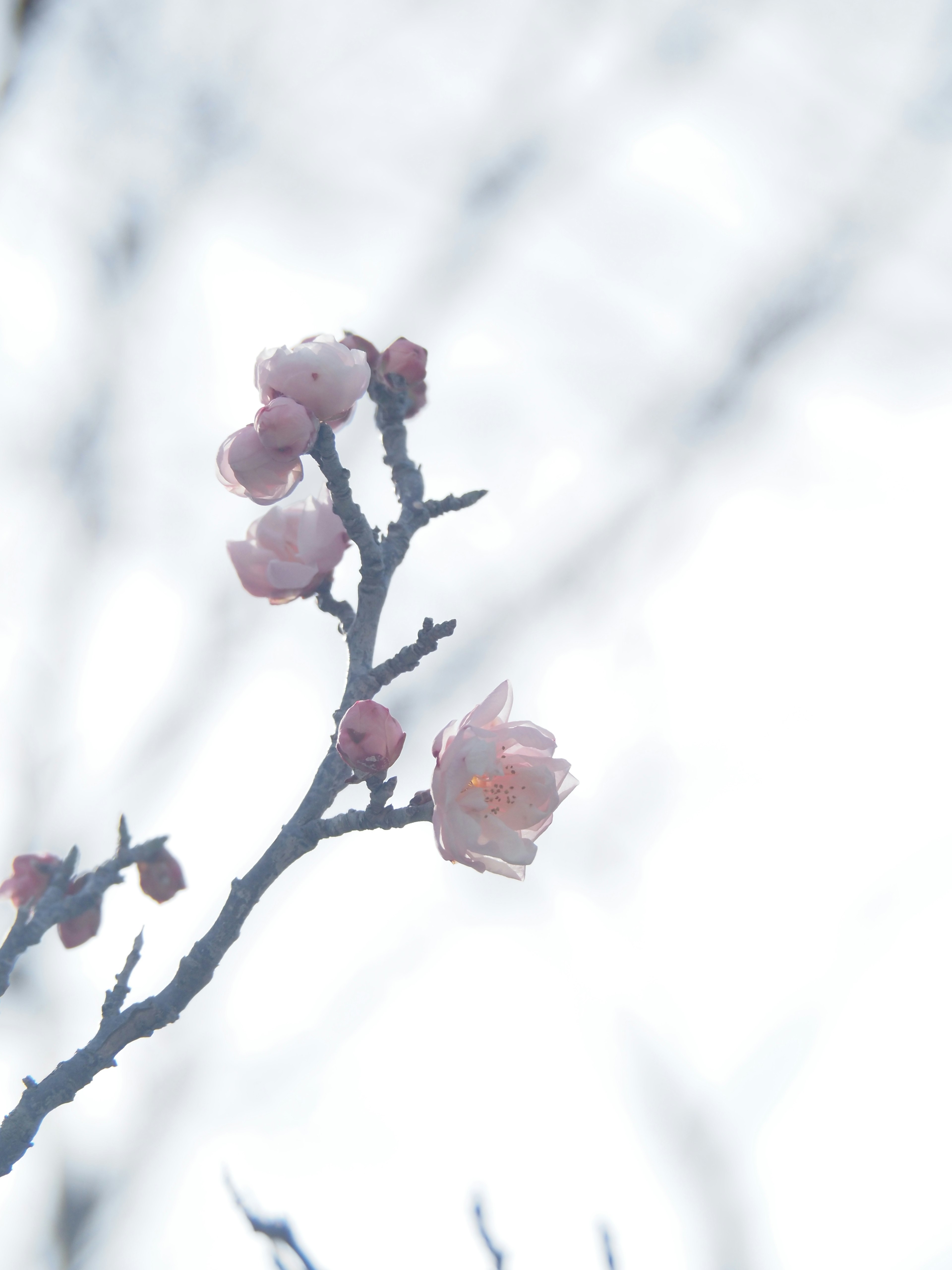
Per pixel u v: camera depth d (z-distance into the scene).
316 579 1.18
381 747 1.14
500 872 1.14
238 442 1.16
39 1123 1.14
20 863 1.18
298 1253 1.17
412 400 1.19
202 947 1.14
